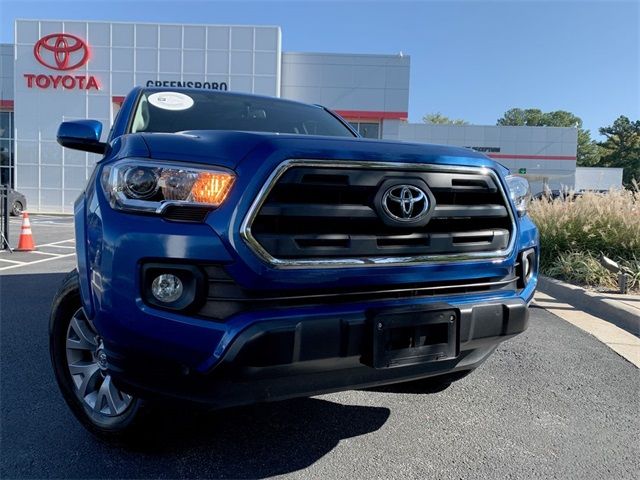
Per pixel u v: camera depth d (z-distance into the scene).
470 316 2.46
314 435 2.96
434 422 3.16
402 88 25.84
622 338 4.92
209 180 2.12
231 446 2.81
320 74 25.80
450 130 38.09
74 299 2.91
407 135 38.38
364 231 2.31
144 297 2.14
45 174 25.25
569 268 7.53
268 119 3.86
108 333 2.22
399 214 2.35
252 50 24.62
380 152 2.34
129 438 2.64
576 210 8.81
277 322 2.08
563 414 3.31
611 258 8.05
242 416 3.18
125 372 2.24
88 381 2.85
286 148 2.18
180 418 2.60
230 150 2.19
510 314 2.59
